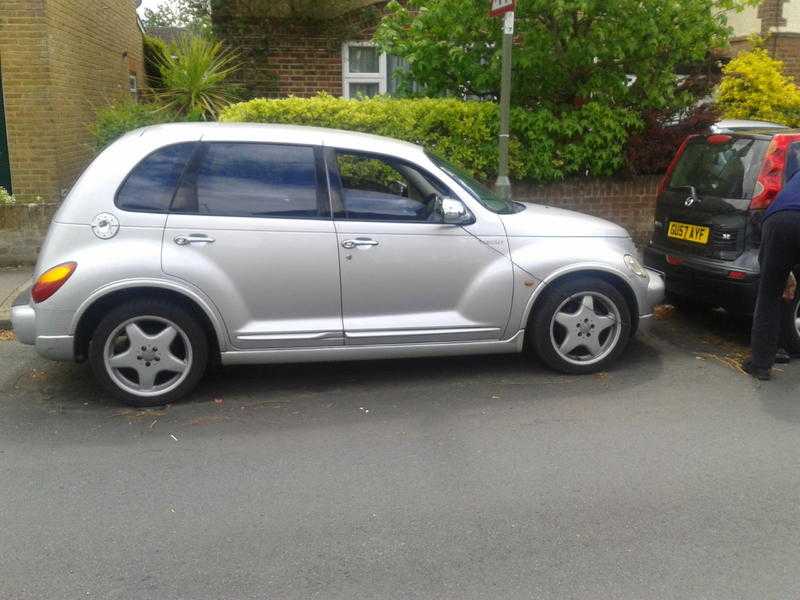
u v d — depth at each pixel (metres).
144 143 5.06
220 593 3.18
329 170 5.21
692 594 3.17
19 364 5.96
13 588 3.21
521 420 4.95
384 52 9.99
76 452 4.49
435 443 4.62
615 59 9.31
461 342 5.49
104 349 5.00
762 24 15.65
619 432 4.77
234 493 4.02
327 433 4.76
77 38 11.27
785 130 6.45
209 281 4.98
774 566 3.37
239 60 11.81
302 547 3.52
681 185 6.86
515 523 3.72
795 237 5.32
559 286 5.59
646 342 6.59
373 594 3.17
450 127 9.15
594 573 3.32
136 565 3.38
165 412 5.08
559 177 9.60
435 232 5.31
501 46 9.20
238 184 5.10
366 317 5.30
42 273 4.90
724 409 5.14
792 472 4.25
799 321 6.06
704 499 3.95
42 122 9.86
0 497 3.96
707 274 6.29
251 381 5.64
